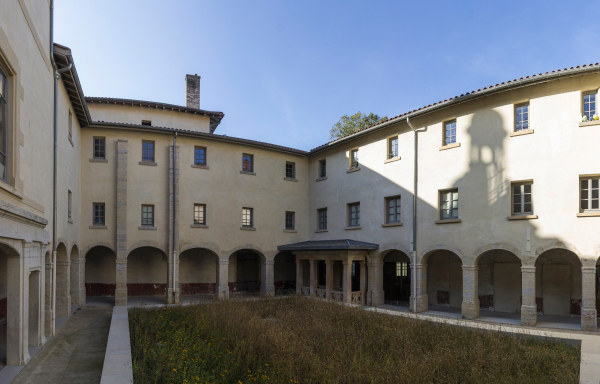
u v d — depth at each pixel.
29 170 10.60
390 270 24.05
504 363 9.82
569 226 15.24
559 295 18.34
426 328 13.45
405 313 18.81
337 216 25.14
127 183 22.36
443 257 22.02
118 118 26.06
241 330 12.29
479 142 17.89
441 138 19.33
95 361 11.01
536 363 10.05
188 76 29.70
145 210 22.84
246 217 25.53
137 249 25.95
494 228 17.06
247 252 28.61
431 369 9.19
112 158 22.42
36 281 11.79
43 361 10.76
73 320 17.39
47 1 12.84
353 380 8.72
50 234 13.51
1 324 14.79
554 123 15.88
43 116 12.27
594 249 14.70
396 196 21.33
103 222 22.16
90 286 25.16
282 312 16.55
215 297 22.58
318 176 27.39
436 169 19.39
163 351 10.09
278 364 9.30
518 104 16.98
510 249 16.53
